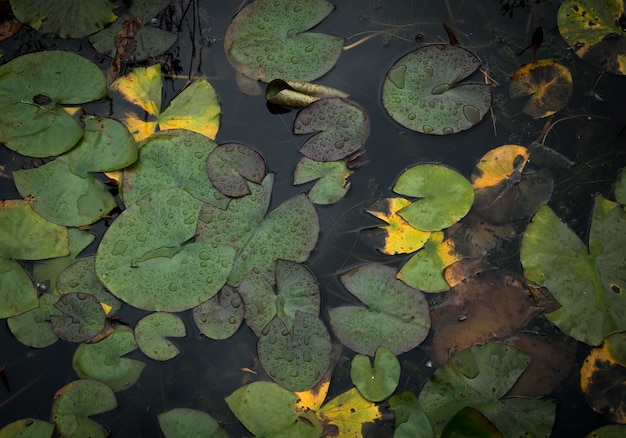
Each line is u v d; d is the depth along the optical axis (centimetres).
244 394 145
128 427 148
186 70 181
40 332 151
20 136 164
